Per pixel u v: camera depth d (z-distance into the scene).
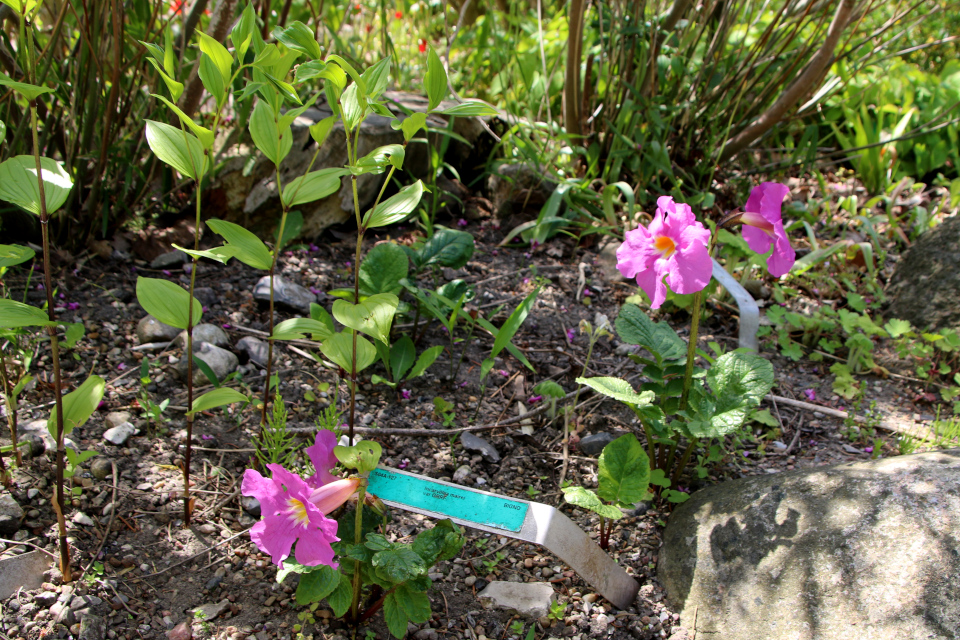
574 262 0.94
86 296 0.77
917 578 0.46
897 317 0.85
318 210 0.92
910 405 0.75
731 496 0.57
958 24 1.56
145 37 0.78
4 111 0.77
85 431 0.62
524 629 0.52
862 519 0.50
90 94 0.82
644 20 1.04
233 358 0.72
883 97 1.24
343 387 0.72
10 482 0.57
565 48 1.21
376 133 0.93
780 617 0.49
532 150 0.99
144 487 0.59
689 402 0.59
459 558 0.58
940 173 1.16
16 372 0.66
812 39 1.02
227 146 0.90
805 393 0.76
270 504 0.42
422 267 0.76
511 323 0.69
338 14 1.18
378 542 0.46
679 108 1.01
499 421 0.70
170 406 0.67
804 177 1.16
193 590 0.52
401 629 0.47
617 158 0.99
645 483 0.56
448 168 1.04
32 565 0.52
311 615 0.51
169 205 0.92
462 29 1.38
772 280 0.92
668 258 0.50
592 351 0.80
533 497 0.63
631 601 0.55
